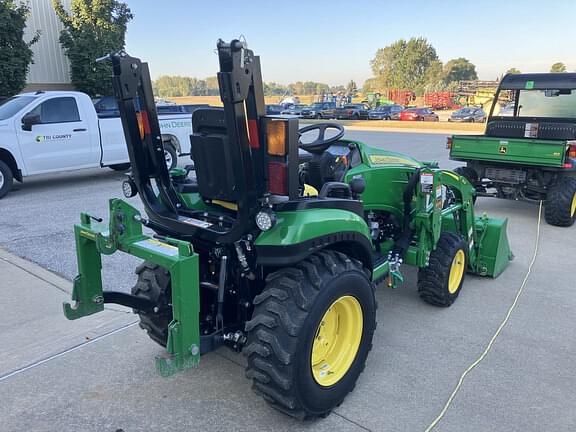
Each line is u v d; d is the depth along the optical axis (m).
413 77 109.25
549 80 8.47
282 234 2.61
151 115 3.12
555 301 4.64
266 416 2.95
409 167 4.39
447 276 4.29
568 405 3.04
